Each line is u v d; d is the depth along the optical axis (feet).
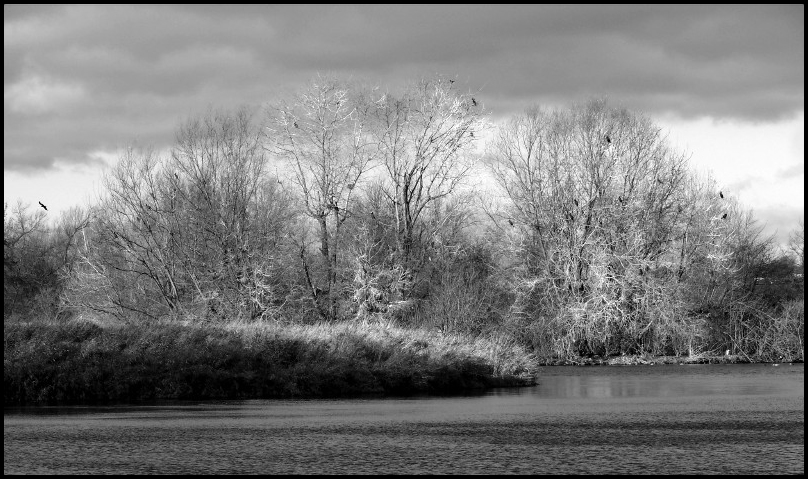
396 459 72.18
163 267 197.98
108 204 199.31
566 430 88.69
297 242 209.36
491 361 149.79
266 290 197.98
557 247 220.23
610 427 90.74
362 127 216.74
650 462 70.44
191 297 198.90
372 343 143.23
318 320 205.05
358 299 205.67
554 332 214.90
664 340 217.36
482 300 216.13
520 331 216.95
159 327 135.74
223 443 80.53
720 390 138.31
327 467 68.74
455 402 117.80
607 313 213.25
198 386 124.06
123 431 87.76
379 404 116.06
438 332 160.97
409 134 221.25
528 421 96.17
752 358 220.02
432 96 220.43
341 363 134.21
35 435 85.56
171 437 84.02
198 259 200.85
